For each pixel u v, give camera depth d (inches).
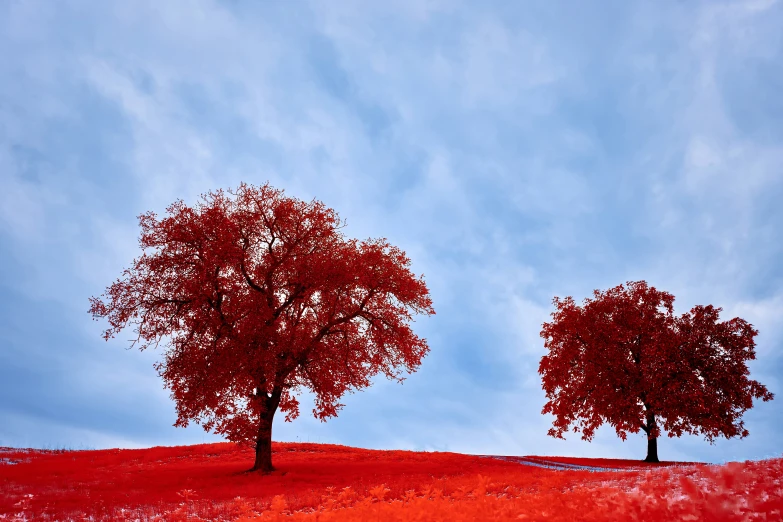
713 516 256.7
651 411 1390.3
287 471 1012.5
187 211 1099.9
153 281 1075.3
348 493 556.7
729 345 1429.6
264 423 1062.4
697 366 1421.0
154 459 1289.4
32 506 645.3
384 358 1220.5
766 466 397.1
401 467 1083.3
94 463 1208.2
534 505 360.2
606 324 1496.1
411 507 390.9
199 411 1030.4
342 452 1418.6
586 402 1487.5
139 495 744.3
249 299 1061.8
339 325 1173.7
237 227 1117.1
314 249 1190.9
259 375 1039.0
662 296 1519.4
